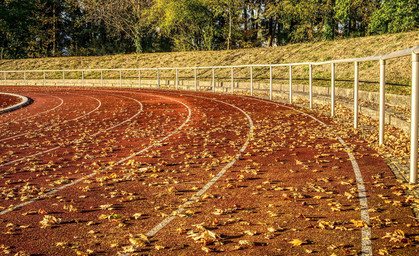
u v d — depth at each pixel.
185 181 7.16
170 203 5.98
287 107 18.84
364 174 7.30
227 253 4.29
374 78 20.83
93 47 63.84
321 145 10.01
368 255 4.15
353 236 4.62
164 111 18.44
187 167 8.19
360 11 39.66
